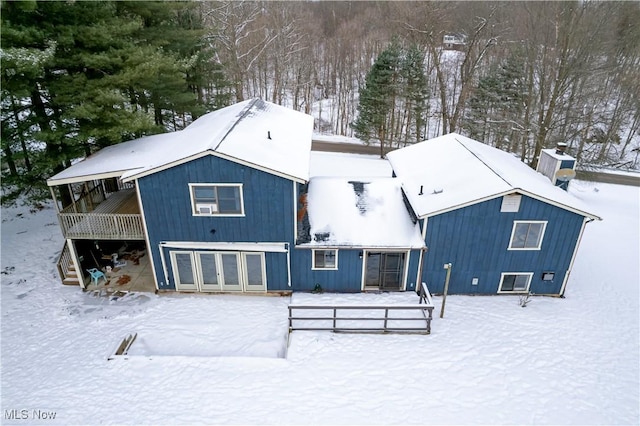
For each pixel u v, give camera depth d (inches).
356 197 588.1
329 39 2167.8
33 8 487.2
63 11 558.3
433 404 382.6
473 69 1177.4
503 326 491.8
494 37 1179.9
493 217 498.0
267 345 462.0
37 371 417.4
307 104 1825.8
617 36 1171.3
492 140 1494.8
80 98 564.1
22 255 629.3
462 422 365.1
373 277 548.7
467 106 1444.4
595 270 631.8
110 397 386.9
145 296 543.2
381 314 506.9
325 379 409.7
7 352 442.3
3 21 489.4
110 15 600.7
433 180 576.7
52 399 384.2
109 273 585.0
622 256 677.9
